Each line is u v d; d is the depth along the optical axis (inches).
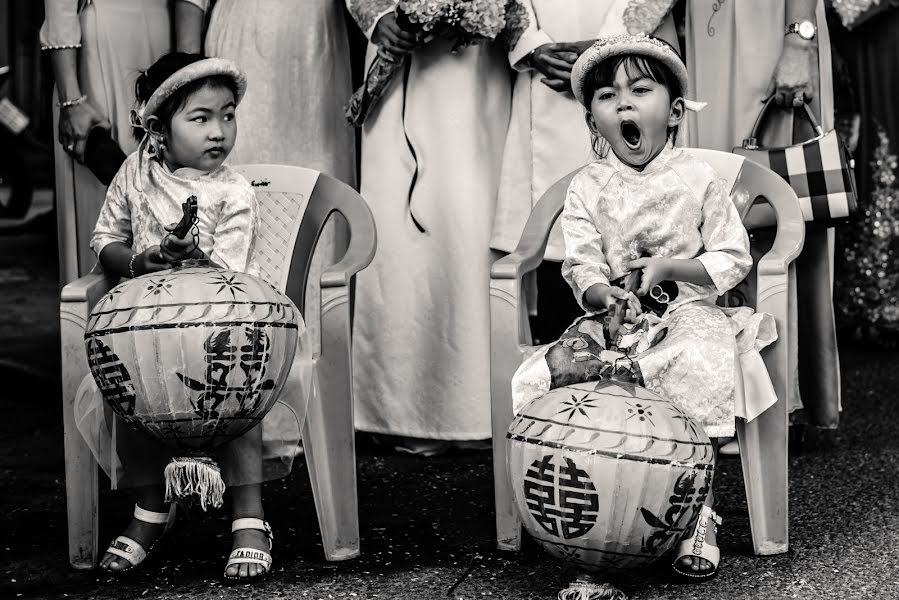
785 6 124.9
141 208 94.6
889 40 224.2
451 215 127.3
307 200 103.7
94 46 129.6
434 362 129.9
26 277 229.9
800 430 133.0
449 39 125.6
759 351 89.8
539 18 123.6
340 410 92.0
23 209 231.0
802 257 128.2
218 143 92.5
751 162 100.6
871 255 227.5
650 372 85.6
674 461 70.6
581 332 92.3
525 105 126.9
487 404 128.9
